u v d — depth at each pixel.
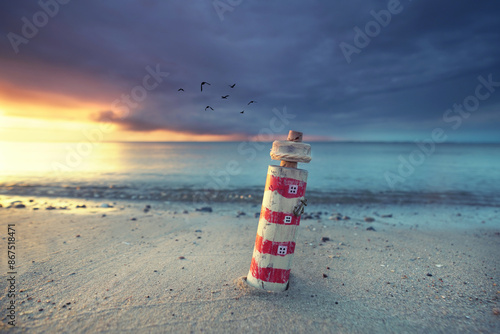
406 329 0.41
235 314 0.42
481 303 0.45
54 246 0.60
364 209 1.24
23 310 0.42
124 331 0.39
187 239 0.68
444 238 0.73
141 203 1.25
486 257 0.61
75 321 0.40
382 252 0.63
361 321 0.42
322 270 0.54
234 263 0.55
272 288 0.46
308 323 0.41
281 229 0.45
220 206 1.24
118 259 0.56
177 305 0.43
